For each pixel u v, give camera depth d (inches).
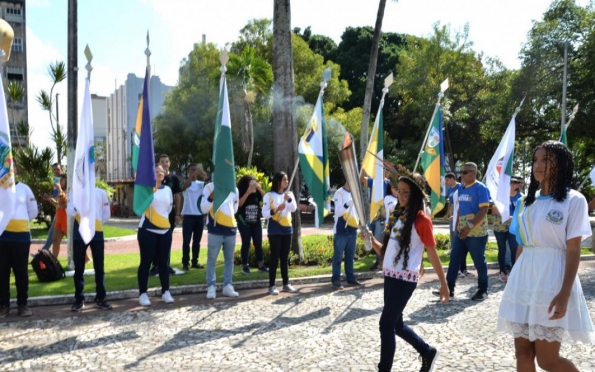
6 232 273.7
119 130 2269.9
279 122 464.4
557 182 145.3
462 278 410.6
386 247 197.3
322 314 289.6
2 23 280.8
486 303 319.3
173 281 364.8
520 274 149.7
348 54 1587.1
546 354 143.4
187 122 1296.8
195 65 1337.4
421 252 188.5
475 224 319.9
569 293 137.3
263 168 1289.4
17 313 284.4
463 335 248.5
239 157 1249.4
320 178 359.9
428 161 394.6
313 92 1250.6
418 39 1385.3
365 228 204.8
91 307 301.3
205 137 1289.4
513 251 403.5
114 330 254.8
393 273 185.6
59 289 331.6
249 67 1145.4
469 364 206.5
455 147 1358.3
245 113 1144.2
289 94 464.1
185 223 417.7
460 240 330.6
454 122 1278.3
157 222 307.7
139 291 309.1
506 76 1279.5
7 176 267.7
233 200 335.0
